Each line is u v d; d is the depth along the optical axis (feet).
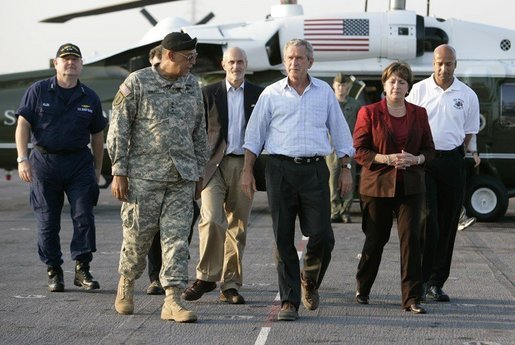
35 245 44.60
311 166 27.61
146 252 27.78
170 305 27.20
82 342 24.67
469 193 57.16
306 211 27.73
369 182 28.71
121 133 26.71
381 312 28.94
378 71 58.18
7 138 60.08
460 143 30.81
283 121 27.66
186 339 25.04
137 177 26.86
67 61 31.42
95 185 32.32
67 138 31.58
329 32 58.23
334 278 35.42
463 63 58.44
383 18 58.49
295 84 27.81
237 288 30.27
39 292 31.94
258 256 41.19
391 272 36.99
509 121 57.57
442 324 27.30
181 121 26.91
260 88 30.50
